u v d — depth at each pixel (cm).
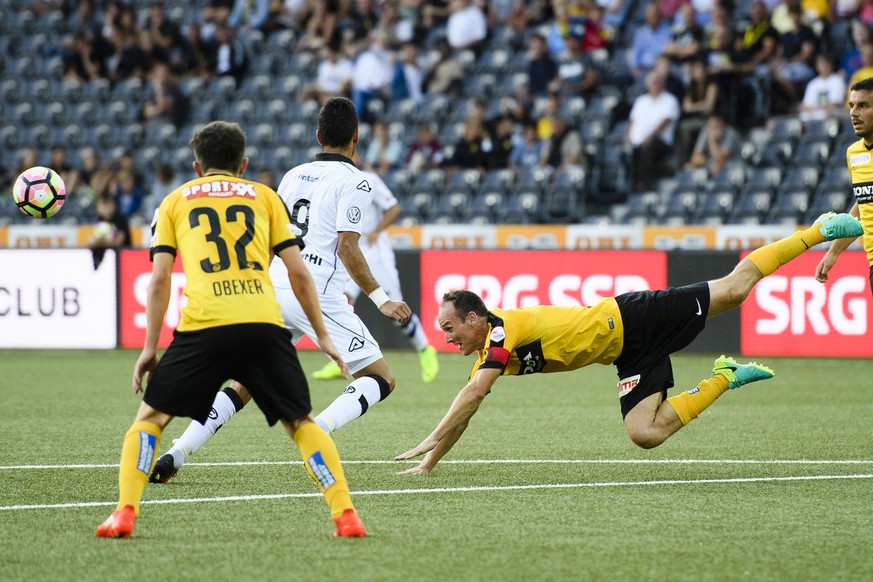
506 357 2228
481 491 2155
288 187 2488
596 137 6372
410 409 3494
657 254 4875
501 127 6375
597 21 6881
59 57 8075
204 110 7369
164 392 1692
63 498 2084
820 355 4741
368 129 6862
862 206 2745
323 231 2425
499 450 2688
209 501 2050
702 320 2323
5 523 1864
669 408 2278
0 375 4484
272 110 7212
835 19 6600
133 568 1572
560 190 6022
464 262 5112
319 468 1741
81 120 7600
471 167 6369
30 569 1568
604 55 6831
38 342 5341
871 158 2711
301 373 1734
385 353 5353
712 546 1703
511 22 7238
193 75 7688
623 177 6184
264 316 1695
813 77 6222
